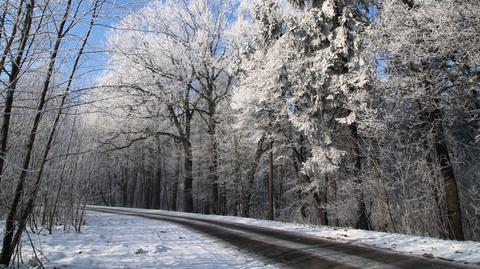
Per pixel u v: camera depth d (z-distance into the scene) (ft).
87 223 55.57
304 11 68.18
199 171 124.77
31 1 19.11
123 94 22.43
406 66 51.42
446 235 50.47
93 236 39.93
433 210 53.93
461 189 61.98
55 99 22.52
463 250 28.91
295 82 72.79
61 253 27.81
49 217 42.65
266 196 139.23
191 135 130.11
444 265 24.35
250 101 80.48
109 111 22.79
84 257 26.91
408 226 53.16
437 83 48.34
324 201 82.28
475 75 44.55
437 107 49.08
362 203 60.90
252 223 63.98
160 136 138.92
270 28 82.17
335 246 34.50
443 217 51.39
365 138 66.23
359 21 61.26
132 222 64.64
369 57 55.83
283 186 113.39
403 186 54.54
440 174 51.49
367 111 55.31
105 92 21.81
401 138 60.18
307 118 68.28
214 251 33.37
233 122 102.06
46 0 19.39
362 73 57.41
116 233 45.19
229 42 108.47
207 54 103.91
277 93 76.69
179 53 98.17
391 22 49.73
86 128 42.70
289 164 105.60
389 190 58.29
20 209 24.30
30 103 21.99
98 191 52.49
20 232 22.71
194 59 101.65
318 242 37.60
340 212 68.33
